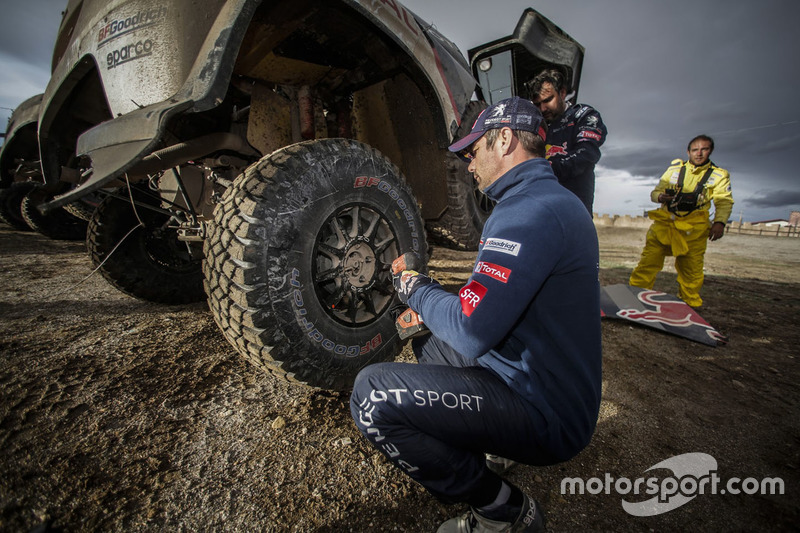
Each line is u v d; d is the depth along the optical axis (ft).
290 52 7.09
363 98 8.98
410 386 3.56
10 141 13.01
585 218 3.60
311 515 4.02
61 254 18.37
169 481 4.37
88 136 5.28
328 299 5.49
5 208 22.08
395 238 6.30
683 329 10.30
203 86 4.61
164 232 10.50
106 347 7.73
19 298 10.93
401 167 9.43
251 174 4.95
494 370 3.76
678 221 12.48
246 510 4.03
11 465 4.38
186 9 5.16
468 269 18.53
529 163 3.89
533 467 4.99
